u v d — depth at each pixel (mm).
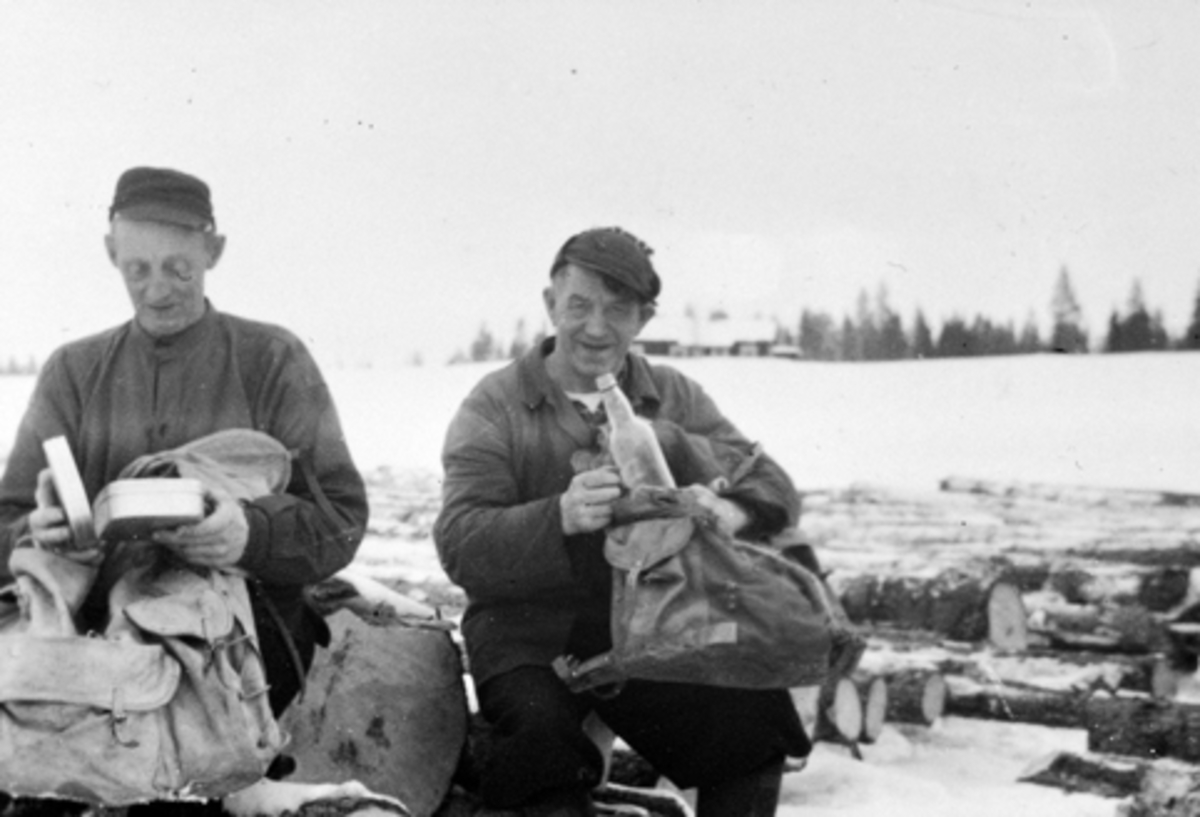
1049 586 11234
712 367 20828
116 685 3389
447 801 4438
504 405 4441
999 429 18297
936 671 9695
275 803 3686
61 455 3637
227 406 4105
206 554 3656
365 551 9578
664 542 4051
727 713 4164
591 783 4145
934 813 6895
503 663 4184
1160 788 5992
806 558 4516
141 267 4047
